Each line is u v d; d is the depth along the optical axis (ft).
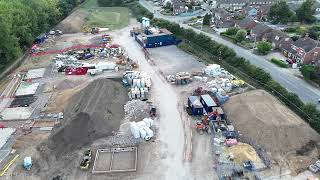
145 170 152.56
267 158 156.87
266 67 255.29
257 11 390.63
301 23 367.86
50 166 154.40
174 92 222.48
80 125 172.24
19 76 252.42
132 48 307.58
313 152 161.38
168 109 201.77
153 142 171.53
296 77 239.50
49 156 159.43
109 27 375.25
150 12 407.44
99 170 152.35
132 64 264.11
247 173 148.36
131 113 196.95
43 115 196.03
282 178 146.30
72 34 355.36
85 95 201.05
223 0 438.40
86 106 184.24
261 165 152.15
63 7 427.74
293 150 162.40
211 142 170.60
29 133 179.01
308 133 169.89
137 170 152.56
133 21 399.65
